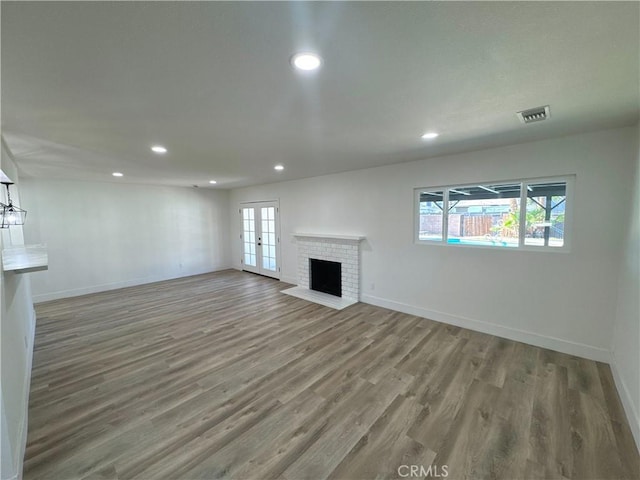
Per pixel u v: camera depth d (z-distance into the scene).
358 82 1.64
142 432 2.00
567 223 2.96
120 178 5.40
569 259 2.93
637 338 2.02
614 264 2.70
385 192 4.39
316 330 3.71
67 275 5.46
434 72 1.54
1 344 1.57
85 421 2.12
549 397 2.32
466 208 3.65
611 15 1.09
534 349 3.11
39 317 4.31
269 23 1.11
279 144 2.99
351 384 2.53
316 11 1.05
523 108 2.06
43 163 3.76
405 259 4.24
